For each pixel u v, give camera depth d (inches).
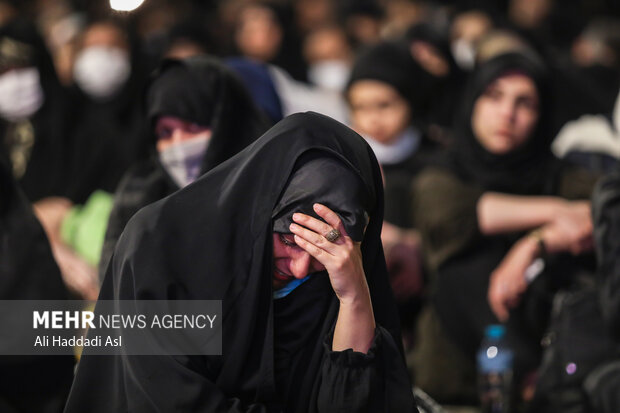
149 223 228.5
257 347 228.5
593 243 363.6
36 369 286.0
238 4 842.8
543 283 360.8
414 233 411.2
